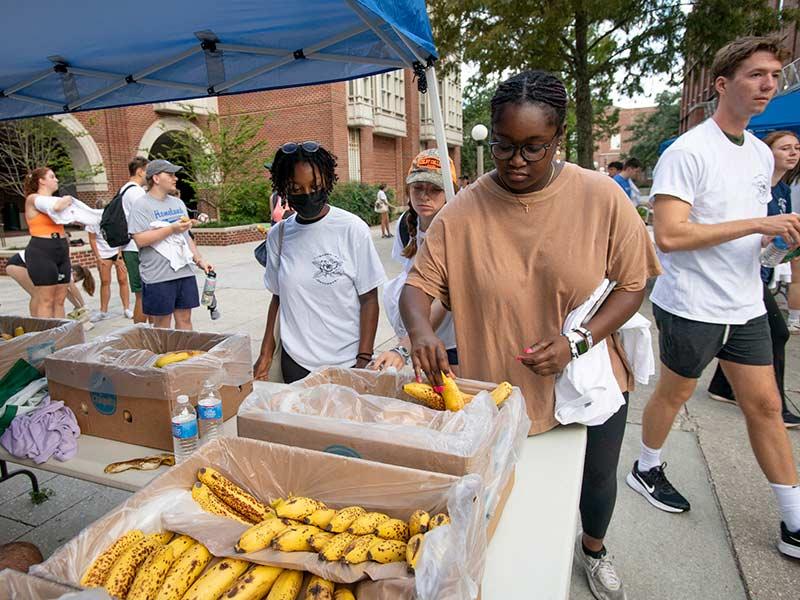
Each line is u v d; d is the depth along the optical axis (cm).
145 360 202
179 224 451
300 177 225
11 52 280
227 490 121
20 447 176
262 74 316
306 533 107
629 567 235
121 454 178
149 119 1591
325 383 165
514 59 1020
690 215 237
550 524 128
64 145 1312
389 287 238
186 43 279
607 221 154
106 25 245
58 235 529
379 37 246
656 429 269
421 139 2770
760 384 231
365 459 126
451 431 126
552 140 138
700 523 261
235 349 202
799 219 212
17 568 141
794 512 230
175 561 105
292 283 244
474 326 168
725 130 231
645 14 1005
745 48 214
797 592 217
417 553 94
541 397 167
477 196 161
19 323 261
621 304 158
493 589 109
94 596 81
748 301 230
